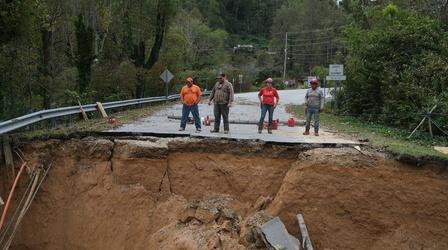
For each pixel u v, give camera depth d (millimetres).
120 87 31484
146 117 20891
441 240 11430
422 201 11648
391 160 11961
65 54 27391
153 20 33312
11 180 12648
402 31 21750
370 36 23312
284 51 93250
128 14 32250
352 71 23969
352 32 26469
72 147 13312
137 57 32938
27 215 12586
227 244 10984
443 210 11570
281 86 81625
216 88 15008
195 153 13094
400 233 11523
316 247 11516
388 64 21375
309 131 16594
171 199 12555
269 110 15609
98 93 29250
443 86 18531
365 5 32688
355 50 25047
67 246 12461
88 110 19125
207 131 15531
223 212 12047
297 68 98688
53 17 24578
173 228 11977
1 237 12039
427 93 18328
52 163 13172
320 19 103562
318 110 15320
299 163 12180
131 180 12719
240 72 70062
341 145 12992
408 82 19078
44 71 22953
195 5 88375
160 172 12828
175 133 13961
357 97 23594
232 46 106250
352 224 11656
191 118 18375
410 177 11805
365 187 11742
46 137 13453
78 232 12500
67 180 13023
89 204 12641
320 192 11773
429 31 21641
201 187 12805
